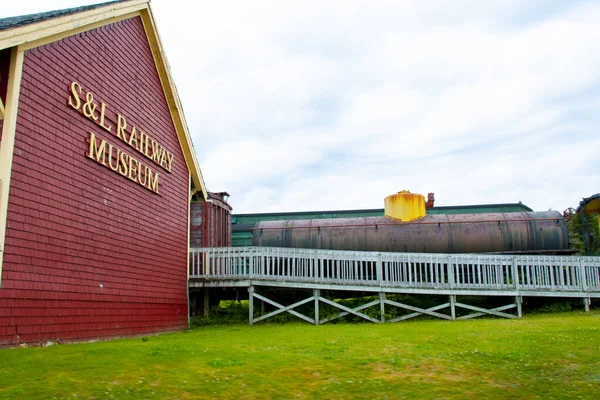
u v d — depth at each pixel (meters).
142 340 14.07
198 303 21.84
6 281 10.69
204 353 10.80
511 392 8.14
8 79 11.04
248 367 9.50
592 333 13.58
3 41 10.57
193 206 23.84
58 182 12.46
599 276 21.08
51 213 12.16
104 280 14.29
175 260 19.14
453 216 24.88
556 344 11.83
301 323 20.12
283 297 22.78
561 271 20.81
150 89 17.75
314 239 24.47
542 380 8.80
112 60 15.23
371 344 12.33
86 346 11.70
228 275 20.59
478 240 23.97
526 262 20.73
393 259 20.72
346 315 20.52
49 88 12.25
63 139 12.72
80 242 13.24
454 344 12.18
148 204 17.25
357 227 24.61
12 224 10.89
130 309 15.59
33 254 11.50
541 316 20.03
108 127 14.74
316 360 10.20
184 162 20.50
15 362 9.26
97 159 14.09
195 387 8.10
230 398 7.68
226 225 25.88
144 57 17.39
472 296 22.27
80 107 13.43
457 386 8.45
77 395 7.39
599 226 26.84
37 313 11.54
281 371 9.27
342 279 20.50
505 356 10.52
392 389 8.25
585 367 9.66
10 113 10.89
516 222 24.17
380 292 20.39
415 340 12.97
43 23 11.73
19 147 11.17
